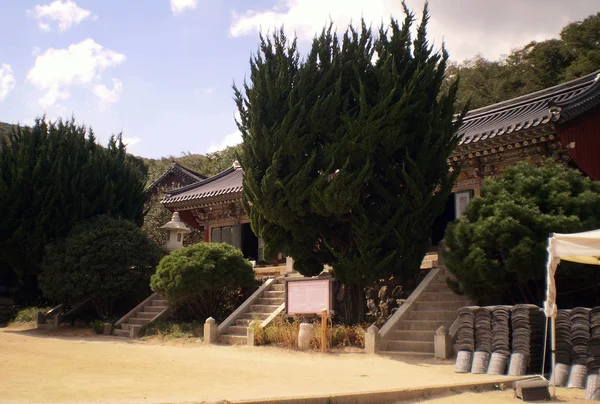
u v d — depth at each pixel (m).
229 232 30.92
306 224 17.28
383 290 17.72
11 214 24.27
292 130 16.44
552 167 15.43
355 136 16.08
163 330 19.94
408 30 17.14
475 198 15.12
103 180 26.66
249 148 17.70
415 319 16.08
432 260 20.16
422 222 16.86
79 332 22.16
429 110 17.12
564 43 45.44
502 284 14.31
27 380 9.78
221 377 10.85
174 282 19.62
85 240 22.77
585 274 13.82
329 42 17.47
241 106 17.98
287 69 17.44
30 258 24.80
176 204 31.64
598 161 20.09
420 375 11.60
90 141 27.48
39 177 24.97
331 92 16.55
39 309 26.03
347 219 17.25
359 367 12.75
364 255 16.33
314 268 18.77
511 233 13.87
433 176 16.94
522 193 14.77
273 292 20.61
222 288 20.61
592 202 14.13
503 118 23.98
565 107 18.33
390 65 16.78
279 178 17.08
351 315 17.38
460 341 12.60
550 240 10.60
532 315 11.99
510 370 11.63
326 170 16.06
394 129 16.03
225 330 18.66
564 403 9.38
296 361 13.77
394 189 16.78
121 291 22.73
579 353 10.88
